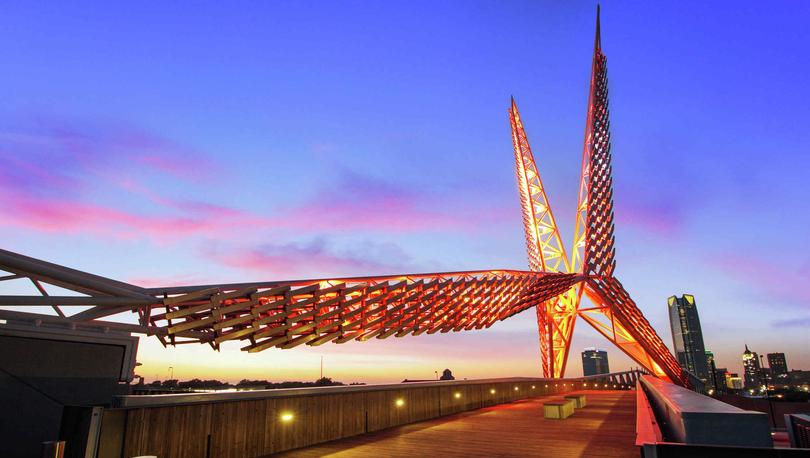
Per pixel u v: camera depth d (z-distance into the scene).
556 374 97.88
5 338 14.87
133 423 9.52
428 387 22.30
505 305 51.31
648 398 19.73
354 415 16.61
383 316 31.16
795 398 63.72
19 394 14.57
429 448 13.60
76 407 9.03
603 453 12.70
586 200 99.56
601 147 99.62
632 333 94.69
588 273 86.50
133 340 18.02
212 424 11.34
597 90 103.44
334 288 26.64
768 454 5.15
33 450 14.51
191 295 19.44
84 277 16.53
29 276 15.31
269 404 13.08
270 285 23.09
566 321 102.44
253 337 22.53
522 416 22.59
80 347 16.55
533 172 118.88
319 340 26.34
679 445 5.48
